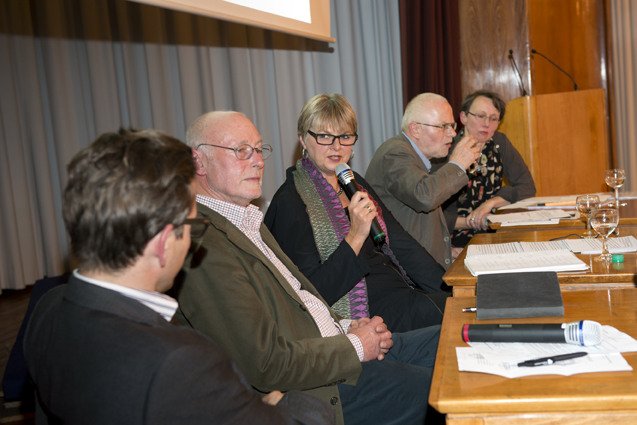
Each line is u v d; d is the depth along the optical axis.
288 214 1.79
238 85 3.74
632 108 4.64
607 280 1.36
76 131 3.29
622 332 0.97
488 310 1.11
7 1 3.06
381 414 1.26
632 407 0.74
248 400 0.74
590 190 3.62
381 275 1.94
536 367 0.86
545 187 3.68
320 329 1.44
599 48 4.79
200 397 0.67
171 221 0.75
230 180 1.40
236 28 3.71
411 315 1.83
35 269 3.28
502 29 4.42
